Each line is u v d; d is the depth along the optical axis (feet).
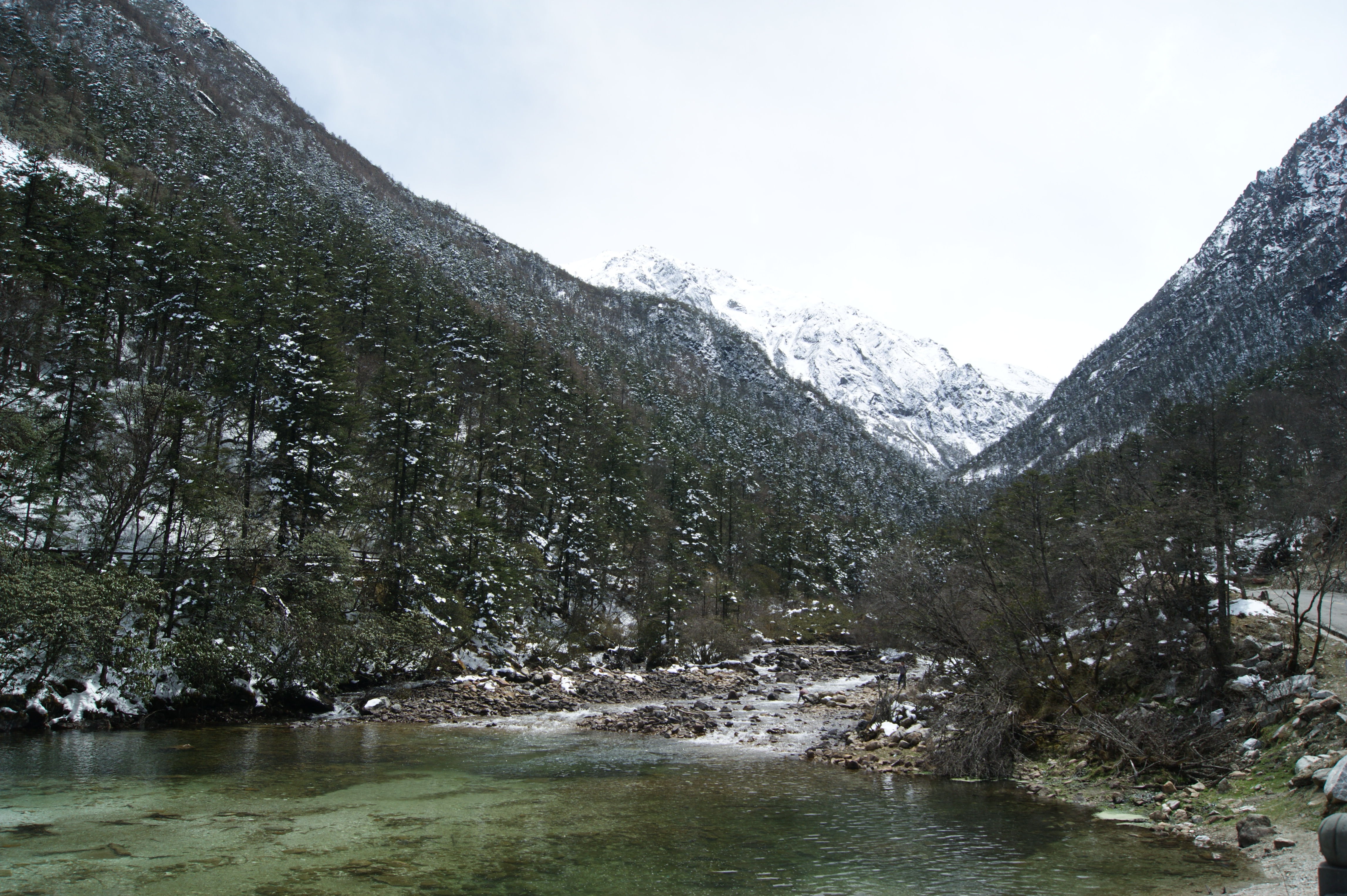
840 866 37.60
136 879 34.14
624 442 236.22
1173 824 44.24
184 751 68.54
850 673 168.35
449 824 45.70
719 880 35.45
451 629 126.93
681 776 62.23
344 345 220.23
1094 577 72.90
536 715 101.14
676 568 213.46
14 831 41.78
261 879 34.65
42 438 103.45
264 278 181.88
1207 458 90.94
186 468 104.22
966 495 611.88
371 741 78.38
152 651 86.84
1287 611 73.20
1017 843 41.63
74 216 159.84
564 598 179.32
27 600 75.00
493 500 183.93
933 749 67.82
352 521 133.90
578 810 49.98
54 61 379.55
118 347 162.50
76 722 76.38
